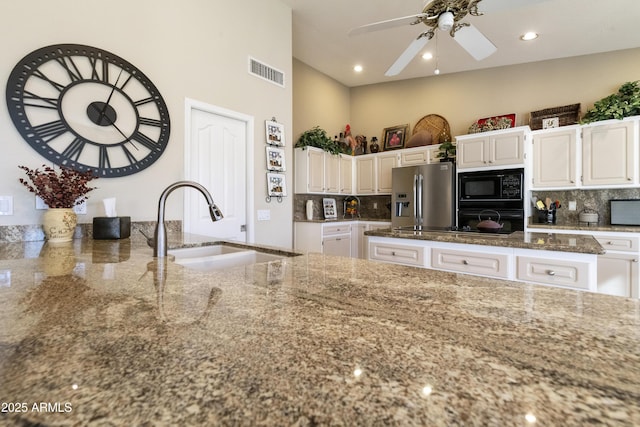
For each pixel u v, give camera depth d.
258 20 3.15
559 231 3.47
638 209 3.50
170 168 2.46
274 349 0.46
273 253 1.62
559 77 4.05
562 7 3.01
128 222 2.01
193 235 2.24
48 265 1.10
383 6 3.34
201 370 0.40
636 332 0.53
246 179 3.11
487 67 4.51
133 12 2.26
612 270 3.20
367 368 0.41
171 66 2.47
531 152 3.82
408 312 0.62
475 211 3.93
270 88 3.28
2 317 0.59
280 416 0.32
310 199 4.87
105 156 2.11
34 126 1.83
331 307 0.65
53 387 0.36
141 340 0.49
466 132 4.69
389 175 4.96
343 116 5.61
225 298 0.71
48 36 1.88
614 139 3.38
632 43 3.61
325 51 4.29
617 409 0.32
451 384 0.37
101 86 2.09
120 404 0.34
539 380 0.38
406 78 5.18
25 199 1.81
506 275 1.99
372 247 2.58
